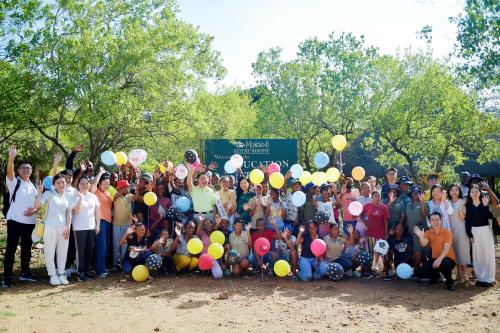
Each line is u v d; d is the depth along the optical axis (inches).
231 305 290.8
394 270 385.7
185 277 372.5
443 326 245.3
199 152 687.1
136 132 625.0
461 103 756.0
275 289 335.0
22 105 490.9
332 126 866.8
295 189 418.0
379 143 914.1
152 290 329.4
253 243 382.3
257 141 655.8
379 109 838.5
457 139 800.9
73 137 714.2
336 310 278.5
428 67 872.3
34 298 305.0
